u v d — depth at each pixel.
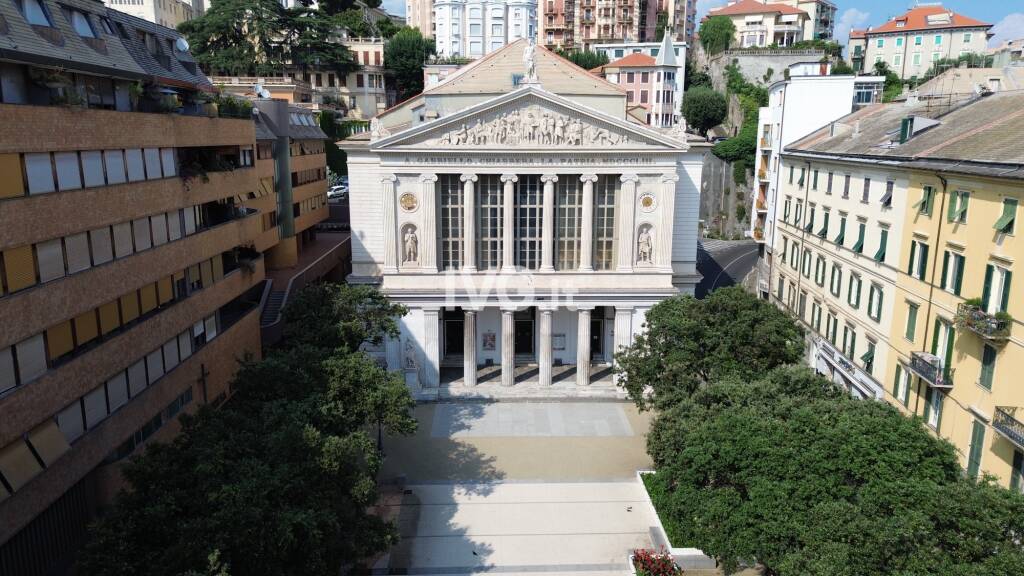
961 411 32.16
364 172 52.97
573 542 34.25
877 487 22.89
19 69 23.92
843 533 21.45
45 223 23.52
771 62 125.06
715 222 112.56
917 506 21.86
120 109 30.75
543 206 51.34
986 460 29.95
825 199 50.50
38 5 25.62
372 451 29.47
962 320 30.50
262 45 106.38
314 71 117.88
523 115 49.56
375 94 125.81
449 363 58.16
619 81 131.75
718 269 87.38
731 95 124.00
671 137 50.66
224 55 102.06
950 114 43.09
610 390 52.81
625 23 164.50
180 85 36.53
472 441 45.34
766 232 66.31
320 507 24.78
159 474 23.86
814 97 59.66
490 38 175.12
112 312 28.06
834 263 48.47
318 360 34.88
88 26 29.14
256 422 28.00
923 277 35.94
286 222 60.03
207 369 36.53
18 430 22.00
